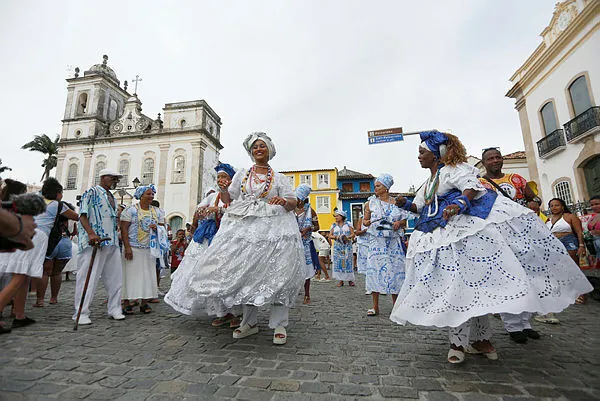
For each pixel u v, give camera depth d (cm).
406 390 197
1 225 140
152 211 479
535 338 310
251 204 304
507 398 186
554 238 243
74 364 237
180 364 239
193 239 387
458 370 229
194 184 2819
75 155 3048
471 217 243
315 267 565
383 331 344
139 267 446
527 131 1612
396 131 1100
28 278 366
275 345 291
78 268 387
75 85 3177
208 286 282
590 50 1235
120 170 2938
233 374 221
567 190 1373
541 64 1477
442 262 239
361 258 696
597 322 382
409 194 2827
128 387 198
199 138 2883
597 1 1164
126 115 3070
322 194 3297
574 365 238
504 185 362
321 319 407
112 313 402
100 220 393
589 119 1218
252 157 334
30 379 208
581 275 236
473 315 212
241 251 284
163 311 460
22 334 323
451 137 271
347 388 199
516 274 217
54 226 430
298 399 185
